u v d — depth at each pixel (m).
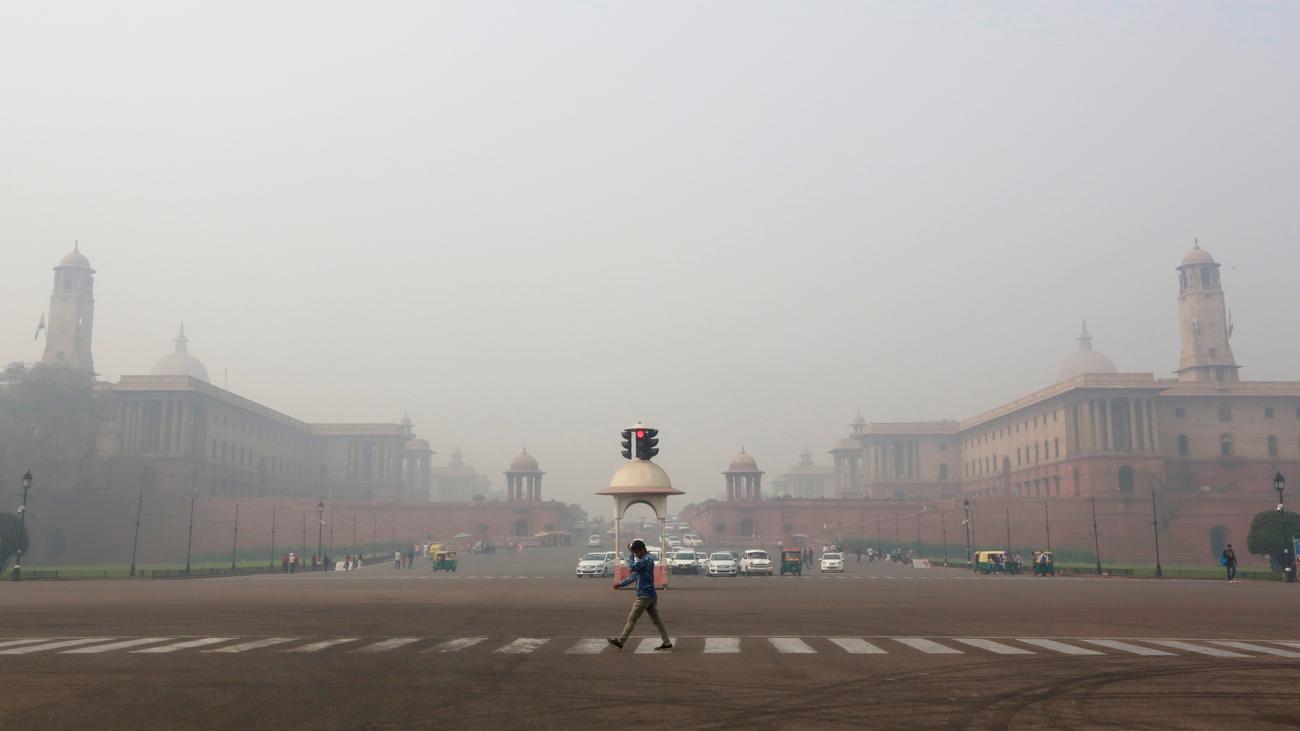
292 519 120.94
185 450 123.06
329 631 20.64
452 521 135.38
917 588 44.62
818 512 132.62
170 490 120.19
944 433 175.62
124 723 10.55
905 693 12.54
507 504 137.38
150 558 116.69
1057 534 117.31
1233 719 10.88
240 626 21.89
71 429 108.81
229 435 139.12
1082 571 72.44
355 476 175.38
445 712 11.21
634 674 14.16
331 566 85.31
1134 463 120.44
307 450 175.75
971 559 94.81
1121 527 116.56
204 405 128.75
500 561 94.31
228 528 119.88
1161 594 38.72
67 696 12.20
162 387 123.38
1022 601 32.97
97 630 20.83
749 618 24.61
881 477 174.00
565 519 162.25
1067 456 126.69
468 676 13.95
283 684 13.17
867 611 27.41
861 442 185.88
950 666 15.09
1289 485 124.94
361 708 11.45
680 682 13.41
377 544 120.94
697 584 50.28
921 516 122.62
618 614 25.86
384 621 23.38
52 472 110.06
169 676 13.88
